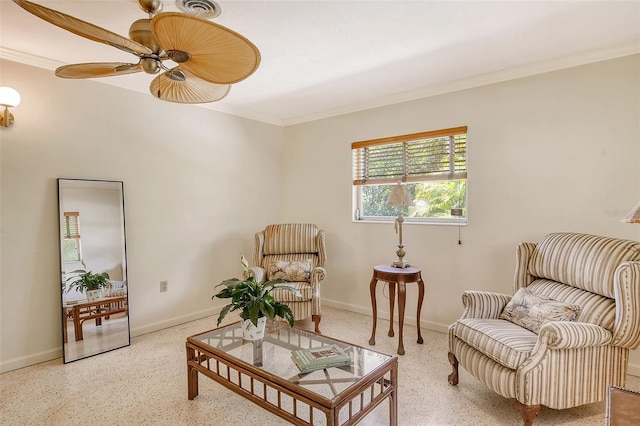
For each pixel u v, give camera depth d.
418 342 2.96
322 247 3.64
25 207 2.53
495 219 2.94
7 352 2.46
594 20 2.05
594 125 2.49
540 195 2.72
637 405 1.31
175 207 3.45
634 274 1.74
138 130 3.16
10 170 2.47
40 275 2.60
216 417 1.93
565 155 2.61
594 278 1.94
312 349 1.85
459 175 3.15
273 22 2.06
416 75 2.95
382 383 1.76
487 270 2.99
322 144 4.16
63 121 2.71
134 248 3.14
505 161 2.88
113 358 2.69
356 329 3.30
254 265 3.77
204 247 3.71
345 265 3.95
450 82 3.10
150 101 3.25
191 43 1.34
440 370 2.48
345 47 2.41
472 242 3.06
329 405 1.39
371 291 2.96
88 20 2.04
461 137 3.16
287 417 1.55
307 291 3.16
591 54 2.47
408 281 2.78
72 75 1.80
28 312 2.55
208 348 1.96
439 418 1.92
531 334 1.95
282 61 2.64
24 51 2.46
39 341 2.60
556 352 1.73
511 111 2.84
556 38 2.28
